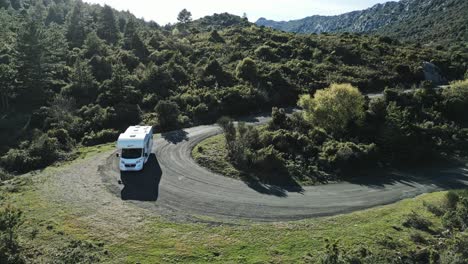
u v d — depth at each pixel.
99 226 23.28
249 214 26.03
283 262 20.33
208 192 29.19
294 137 38.56
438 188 33.09
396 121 41.91
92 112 45.19
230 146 36.12
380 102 45.09
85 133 41.91
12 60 47.88
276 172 33.47
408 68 65.31
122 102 47.62
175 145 38.84
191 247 21.42
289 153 36.66
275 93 55.28
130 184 29.94
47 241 21.38
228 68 64.12
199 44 78.19
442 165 38.97
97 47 63.84
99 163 34.31
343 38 85.06
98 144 40.50
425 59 71.38
